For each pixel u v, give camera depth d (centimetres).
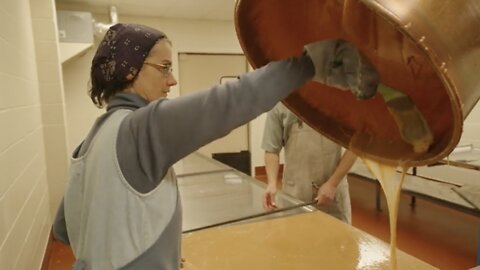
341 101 74
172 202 66
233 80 58
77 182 71
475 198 257
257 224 134
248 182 198
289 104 72
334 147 187
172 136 57
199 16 474
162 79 71
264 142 197
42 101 308
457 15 45
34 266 215
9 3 195
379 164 69
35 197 236
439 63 42
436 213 369
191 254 111
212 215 144
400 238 312
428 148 58
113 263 62
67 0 386
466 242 299
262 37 67
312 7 67
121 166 61
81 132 437
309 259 106
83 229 68
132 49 68
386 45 57
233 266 103
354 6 54
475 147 333
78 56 393
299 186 191
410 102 61
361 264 102
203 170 228
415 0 44
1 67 162
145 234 62
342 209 187
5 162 157
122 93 69
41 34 302
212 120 55
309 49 57
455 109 45
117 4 404
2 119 157
